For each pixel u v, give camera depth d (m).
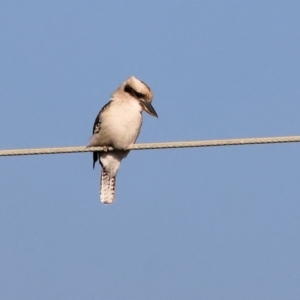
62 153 13.14
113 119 15.29
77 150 13.11
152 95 15.71
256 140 12.70
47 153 13.04
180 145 12.93
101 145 15.70
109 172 16.03
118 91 15.76
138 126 15.59
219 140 12.80
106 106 15.55
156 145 13.07
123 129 15.33
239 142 12.72
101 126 15.42
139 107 15.56
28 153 12.90
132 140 15.57
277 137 12.66
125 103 15.47
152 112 15.45
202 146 12.88
